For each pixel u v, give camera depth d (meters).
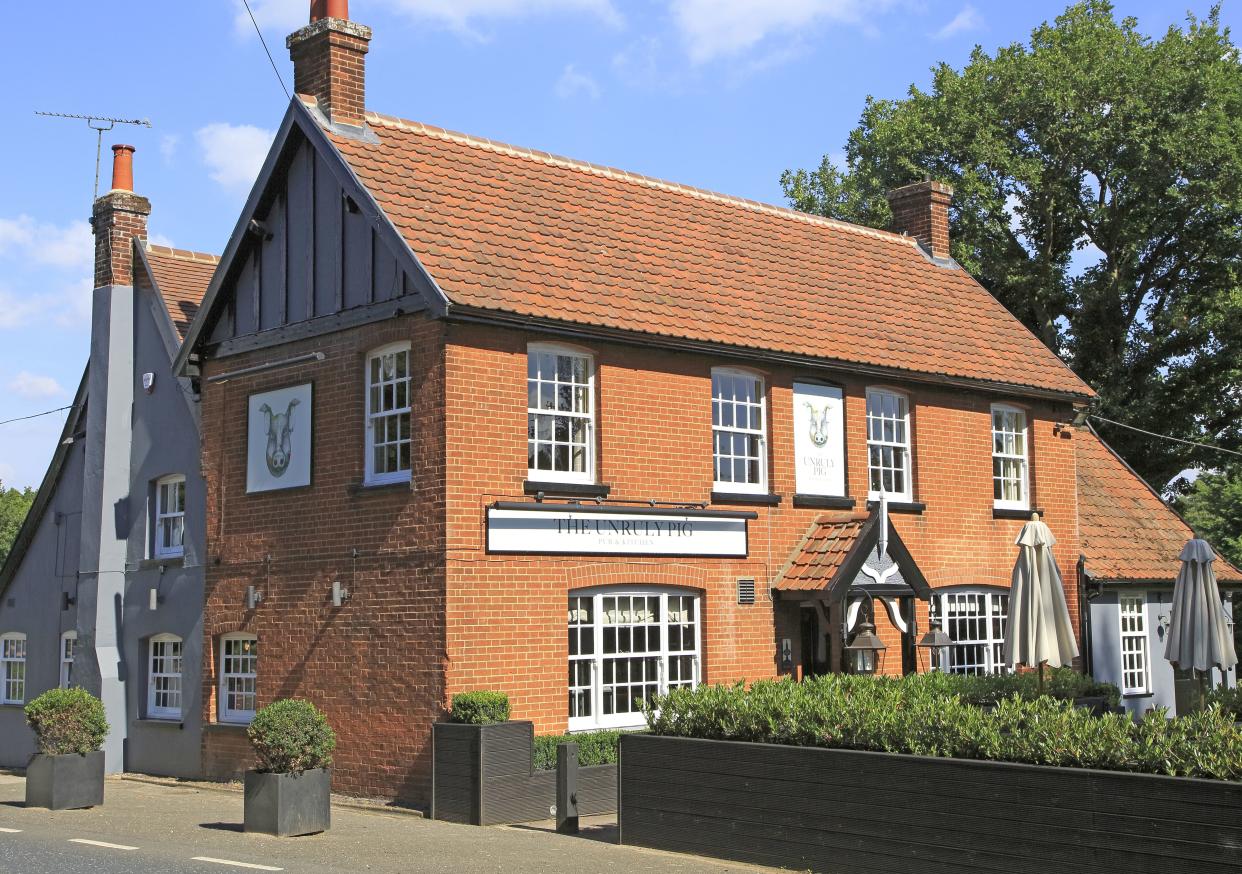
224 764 19.05
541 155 20.20
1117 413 34.84
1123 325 36.47
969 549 21.89
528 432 16.67
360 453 17.17
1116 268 35.66
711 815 12.45
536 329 16.47
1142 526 25.80
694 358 18.44
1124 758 10.00
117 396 22.42
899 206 26.28
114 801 16.81
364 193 16.91
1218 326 33.94
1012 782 10.41
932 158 36.38
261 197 18.83
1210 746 9.67
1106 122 34.25
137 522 22.00
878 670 20.19
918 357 21.27
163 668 21.33
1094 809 9.92
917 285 23.88
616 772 15.31
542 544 16.44
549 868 11.70
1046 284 35.38
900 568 19.39
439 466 15.85
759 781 12.11
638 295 18.14
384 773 16.17
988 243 35.69
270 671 18.16
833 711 12.05
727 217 22.09
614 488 17.30
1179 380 35.16
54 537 23.98
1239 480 36.53
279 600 18.12
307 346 18.17
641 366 17.81
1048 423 23.69
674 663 17.86
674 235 20.44
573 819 14.06
